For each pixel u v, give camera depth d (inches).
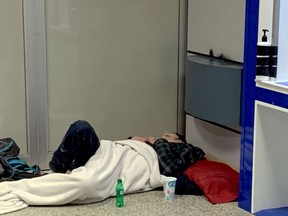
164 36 164.1
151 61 164.1
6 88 150.2
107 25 157.2
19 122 153.3
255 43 122.5
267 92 119.9
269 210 128.6
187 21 164.6
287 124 127.0
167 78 167.0
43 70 152.3
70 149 133.6
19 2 146.9
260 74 121.5
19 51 149.4
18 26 148.1
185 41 166.1
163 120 169.0
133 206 128.6
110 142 140.9
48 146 157.0
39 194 127.6
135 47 161.6
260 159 126.3
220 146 149.3
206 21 151.3
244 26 130.2
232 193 134.0
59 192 126.9
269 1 119.6
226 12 141.9
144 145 144.5
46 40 151.3
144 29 161.6
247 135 127.3
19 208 125.5
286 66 122.1
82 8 153.5
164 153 141.6
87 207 127.5
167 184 132.0
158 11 162.1
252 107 125.2
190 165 142.6
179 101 169.3
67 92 156.2
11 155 142.5
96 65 158.1
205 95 141.0
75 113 158.2
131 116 165.0
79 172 127.9
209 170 138.6
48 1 149.6
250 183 127.0
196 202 131.5
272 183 128.2
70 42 153.9
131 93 163.6
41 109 154.1
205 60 146.0
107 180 130.5
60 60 153.8
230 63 140.1
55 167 135.7
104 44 157.8
